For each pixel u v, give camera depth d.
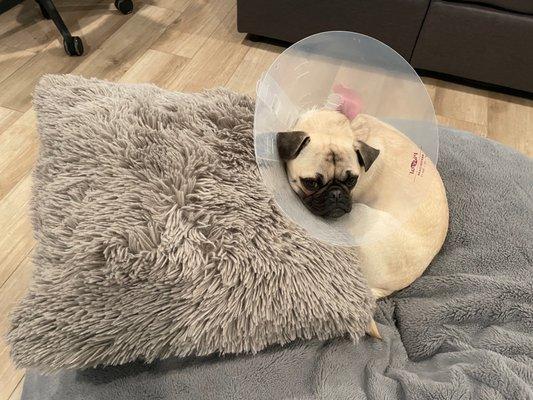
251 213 0.83
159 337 0.76
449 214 1.12
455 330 0.93
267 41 2.07
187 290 0.76
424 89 0.91
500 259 1.03
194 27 2.08
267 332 0.80
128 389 0.80
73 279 0.74
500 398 0.77
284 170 0.89
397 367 0.89
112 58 1.85
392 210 0.89
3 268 1.17
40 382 0.84
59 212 0.83
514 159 1.25
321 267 0.83
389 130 0.94
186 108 0.99
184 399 0.79
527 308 0.91
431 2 1.73
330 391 0.80
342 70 0.89
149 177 0.85
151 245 0.77
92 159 0.88
